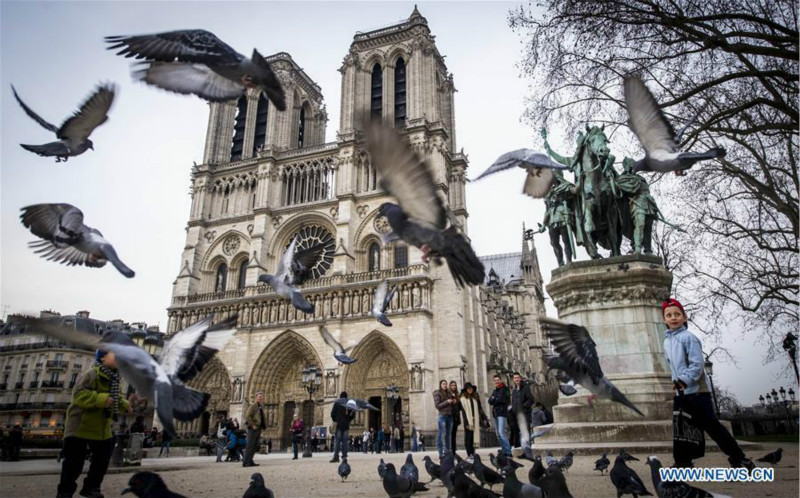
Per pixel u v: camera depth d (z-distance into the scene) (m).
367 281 69.50
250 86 6.59
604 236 21.50
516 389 18.30
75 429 9.91
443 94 91.38
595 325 19.67
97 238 7.53
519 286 127.75
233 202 84.56
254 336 72.81
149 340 30.52
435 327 67.94
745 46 19.80
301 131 98.50
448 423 18.92
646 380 18.50
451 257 5.30
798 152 28.97
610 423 17.69
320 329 17.53
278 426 70.06
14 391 91.75
